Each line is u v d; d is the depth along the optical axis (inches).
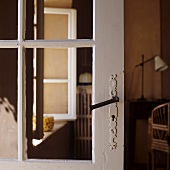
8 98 61.3
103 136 43.8
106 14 44.4
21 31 46.1
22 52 45.9
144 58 162.4
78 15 147.6
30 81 78.9
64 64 150.5
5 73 62.6
